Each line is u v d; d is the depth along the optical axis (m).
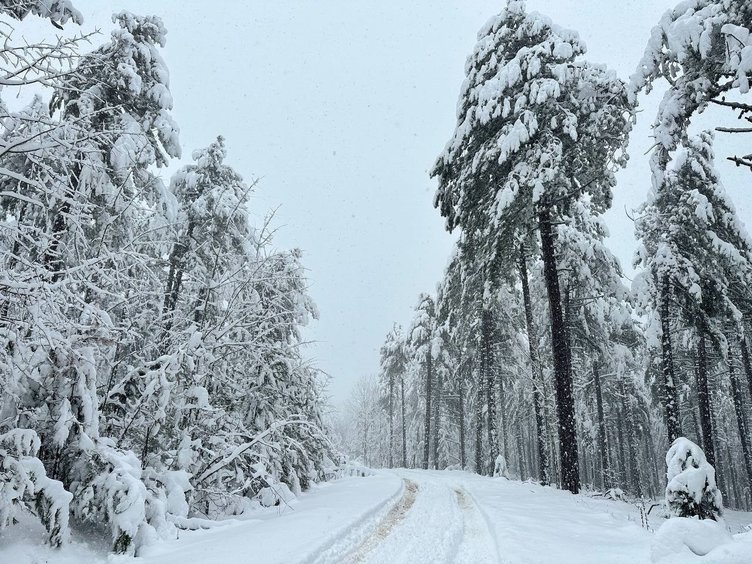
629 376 31.78
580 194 15.62
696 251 20.80
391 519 9.51
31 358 6.43
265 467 10.44
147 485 7.42
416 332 39.16
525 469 50.78
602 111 13.78
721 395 38.75
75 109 12.29
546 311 27.97
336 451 21.28
